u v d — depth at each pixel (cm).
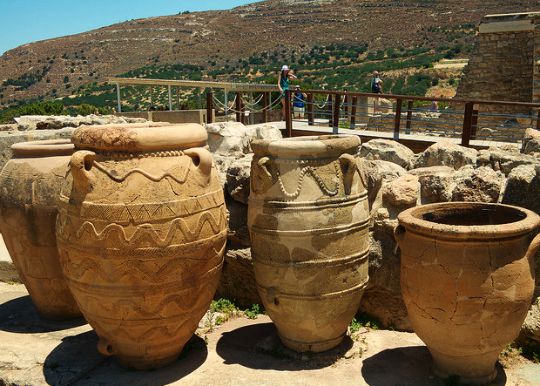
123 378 380
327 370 389
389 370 387
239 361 403
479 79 1728
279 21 8438
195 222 360
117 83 1652
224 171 530
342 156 378
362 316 464
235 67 7031
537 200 423
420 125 1619
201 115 1341
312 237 373
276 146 374
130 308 358
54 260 446
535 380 374
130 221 343
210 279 383
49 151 443
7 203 442
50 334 452
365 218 396
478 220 407
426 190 459
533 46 1597
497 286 335
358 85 4491
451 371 369
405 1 8038
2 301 530
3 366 400
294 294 385
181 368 393
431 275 346
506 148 567
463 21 6962
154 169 349
